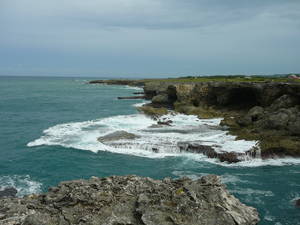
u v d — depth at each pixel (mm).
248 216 14266
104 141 33219
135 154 29703
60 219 13203
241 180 23344
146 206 13898
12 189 20859
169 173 24875
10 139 35781
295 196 20469
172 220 12977
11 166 26125
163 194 14875
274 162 27531
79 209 13945
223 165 26766
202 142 31266
